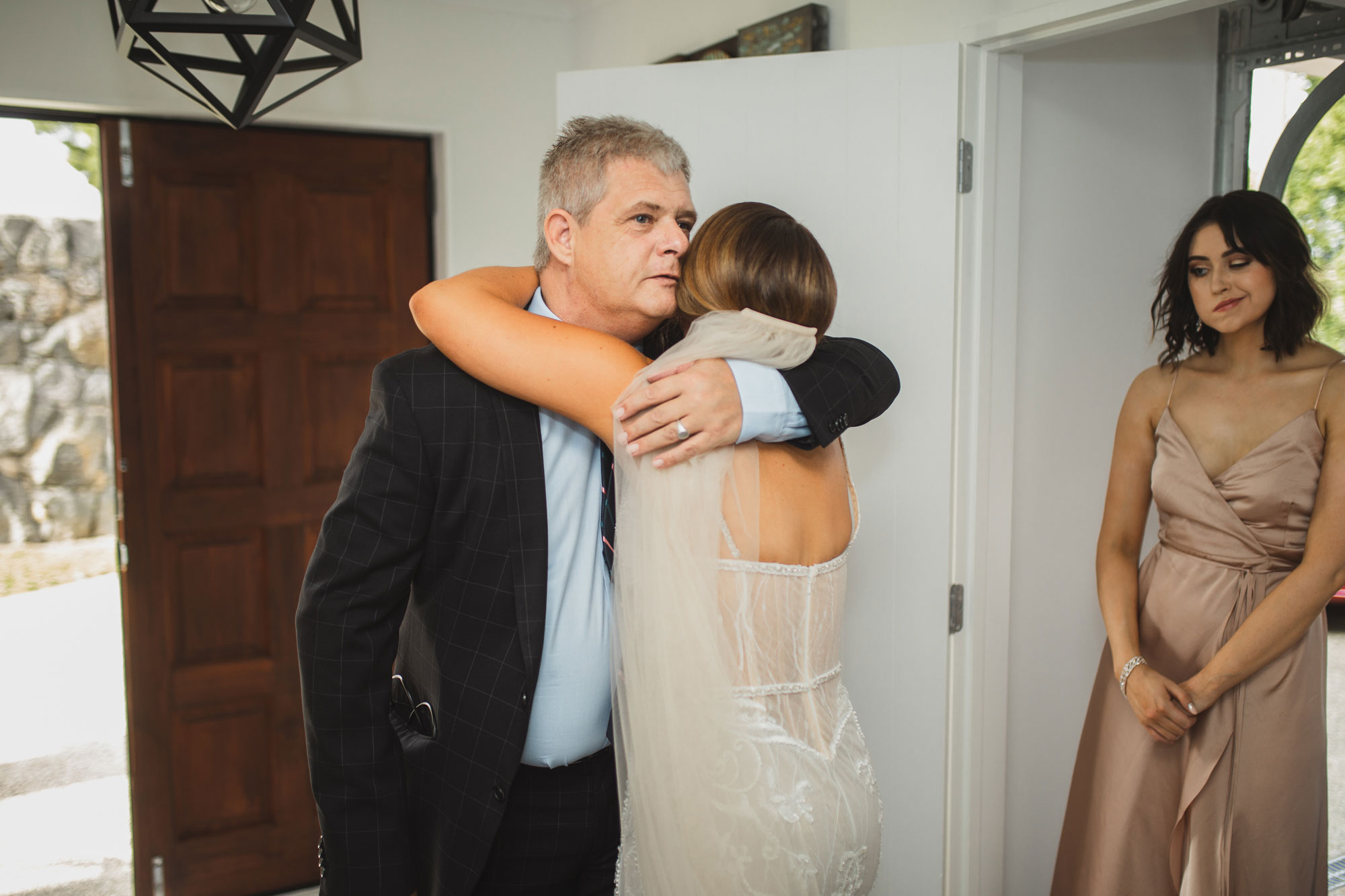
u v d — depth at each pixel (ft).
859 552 6.70
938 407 6.44
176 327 9.00
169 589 9.15
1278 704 5.56
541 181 3.72
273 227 9.30
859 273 6.52
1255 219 5.58
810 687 3.43
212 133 8.99
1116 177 7.58
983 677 6.91
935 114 6.25
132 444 8.93
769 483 3.31
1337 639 13.30
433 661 3.71
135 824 9.17
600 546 3.80
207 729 9.36
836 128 6.45
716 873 3.10
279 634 9.55
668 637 3.08
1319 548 5.36
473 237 10.15
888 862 6.81
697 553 3.09
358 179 9.67
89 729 13.51
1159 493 6.14
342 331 9.68
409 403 3.45
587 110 6.98
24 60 8.13
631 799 3.29
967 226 6.41
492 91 10.12
